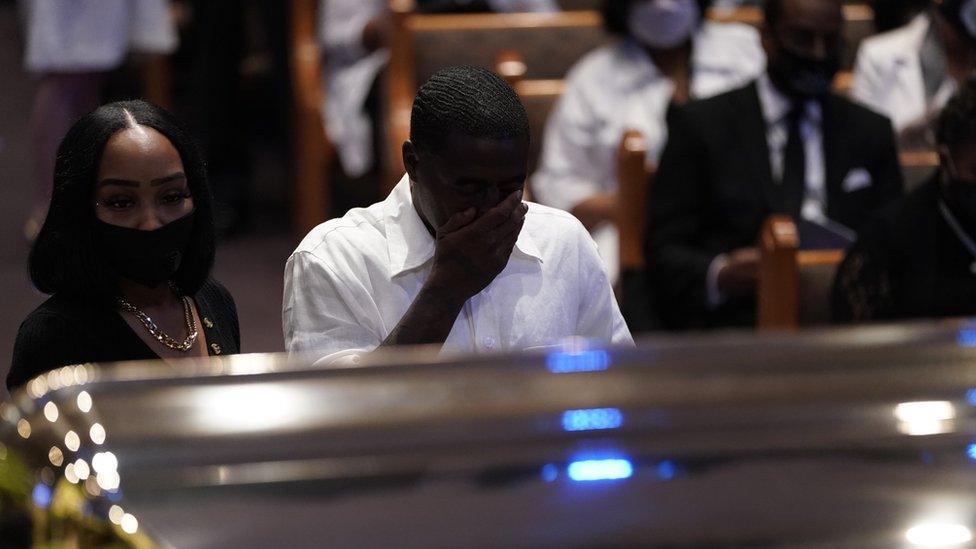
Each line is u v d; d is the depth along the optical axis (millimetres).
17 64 24734
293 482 1755
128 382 1919
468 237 4887
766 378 1990
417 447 1821
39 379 2008
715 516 1736
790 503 1783
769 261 9742
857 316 8797
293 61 18984
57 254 5461
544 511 1739
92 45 16625
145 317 5695
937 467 1819
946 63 13180
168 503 1714
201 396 1891
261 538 1686
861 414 1889
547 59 14969
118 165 5363
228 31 18531
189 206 5543
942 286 8578
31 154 20781
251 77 22000
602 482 1792
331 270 5355
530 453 1822
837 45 11258
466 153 4820
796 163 11383
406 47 14469
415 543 1702
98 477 1736
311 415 1868
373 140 16906
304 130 17484
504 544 1711
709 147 11312
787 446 1836
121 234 5402
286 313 5508
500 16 15281
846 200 11445
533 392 1934
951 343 2064
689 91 13797
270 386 1938
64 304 5562
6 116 22406
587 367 2014
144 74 19594
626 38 13852
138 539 1673
